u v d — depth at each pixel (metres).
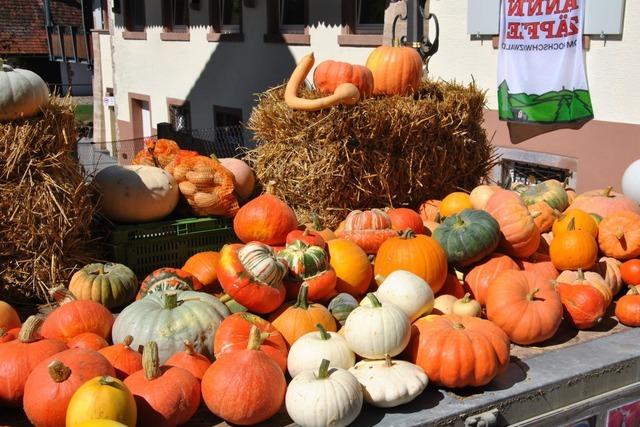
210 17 14.17
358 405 2.79
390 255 3.87
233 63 13.73
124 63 18.36
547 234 4.56
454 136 5.32
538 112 8.22
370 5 10.52
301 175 4.93
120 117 19.03
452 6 9.12
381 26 10.37
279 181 5.05
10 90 3.79
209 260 3.97
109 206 4.38
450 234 4.06
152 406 2.69
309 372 2.89
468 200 4.92
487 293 3.74
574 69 7.82
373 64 5.38
